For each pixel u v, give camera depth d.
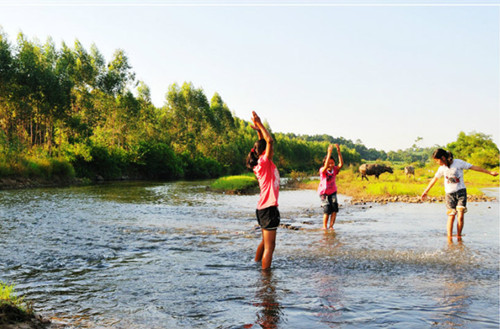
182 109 71.38
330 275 4.46
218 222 9.24
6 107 34.75
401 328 2.90
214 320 3.06
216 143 76.56
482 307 3.38
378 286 4.02
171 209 12.30
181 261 5.16
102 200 15.28
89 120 46.66
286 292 3.80
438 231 7.76
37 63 36.81
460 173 6.95
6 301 3.06
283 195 20.73
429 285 4.05
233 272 4.59
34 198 15.83
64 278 4.29
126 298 3.61
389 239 6.83
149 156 52.62
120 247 6.07
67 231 7.57
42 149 36.62
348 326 2.94
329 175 8.25
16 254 5.45
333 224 8.52
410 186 21.36
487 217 10.01
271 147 4.83
